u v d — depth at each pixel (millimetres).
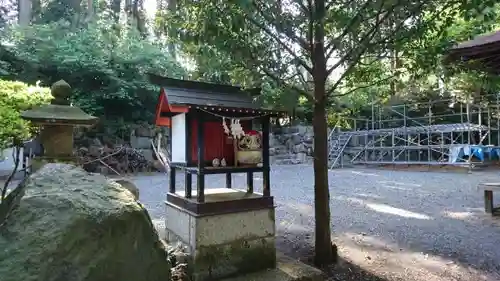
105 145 10469
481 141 11680
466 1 2053
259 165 2551
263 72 2646
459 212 4867
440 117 13062
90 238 1464
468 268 2748
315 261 2828
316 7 2314
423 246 3314
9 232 1437
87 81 10766
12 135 2990
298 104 2746
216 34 2367
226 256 2338
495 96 11344
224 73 3271
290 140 14609
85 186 1663
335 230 3914
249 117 2492
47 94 3328
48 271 1355
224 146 2557
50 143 2957
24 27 10383
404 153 14406
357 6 2396
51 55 10062
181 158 2625
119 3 13266
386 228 3998
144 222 1663
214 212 2303
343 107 3412
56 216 1462
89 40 10914
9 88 3145
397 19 2369
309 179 8914
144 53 11523
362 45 2451
